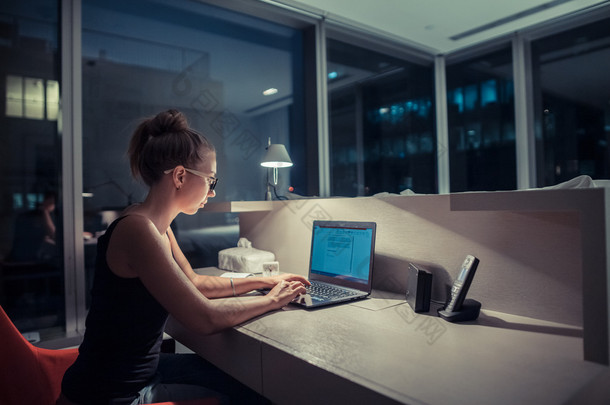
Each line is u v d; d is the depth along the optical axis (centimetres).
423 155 525
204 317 96
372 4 371
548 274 101
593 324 76
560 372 71
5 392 96
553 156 450
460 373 71
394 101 492
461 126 523
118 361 92
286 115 384
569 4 389
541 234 102
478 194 91
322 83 395
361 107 458
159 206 104
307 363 79
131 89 281
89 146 259
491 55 494
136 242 90
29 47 241
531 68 459
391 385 66
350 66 450
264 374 92
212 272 186
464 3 378
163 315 99
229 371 105
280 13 361
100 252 95
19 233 239
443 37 459
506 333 94
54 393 107
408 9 385
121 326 92
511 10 398
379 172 475
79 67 252
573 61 434
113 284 92
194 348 121
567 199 79
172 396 96
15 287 239
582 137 431
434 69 523
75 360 106
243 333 99
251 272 177
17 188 237
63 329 249
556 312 100
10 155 235
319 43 393
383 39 454
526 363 75
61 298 251
